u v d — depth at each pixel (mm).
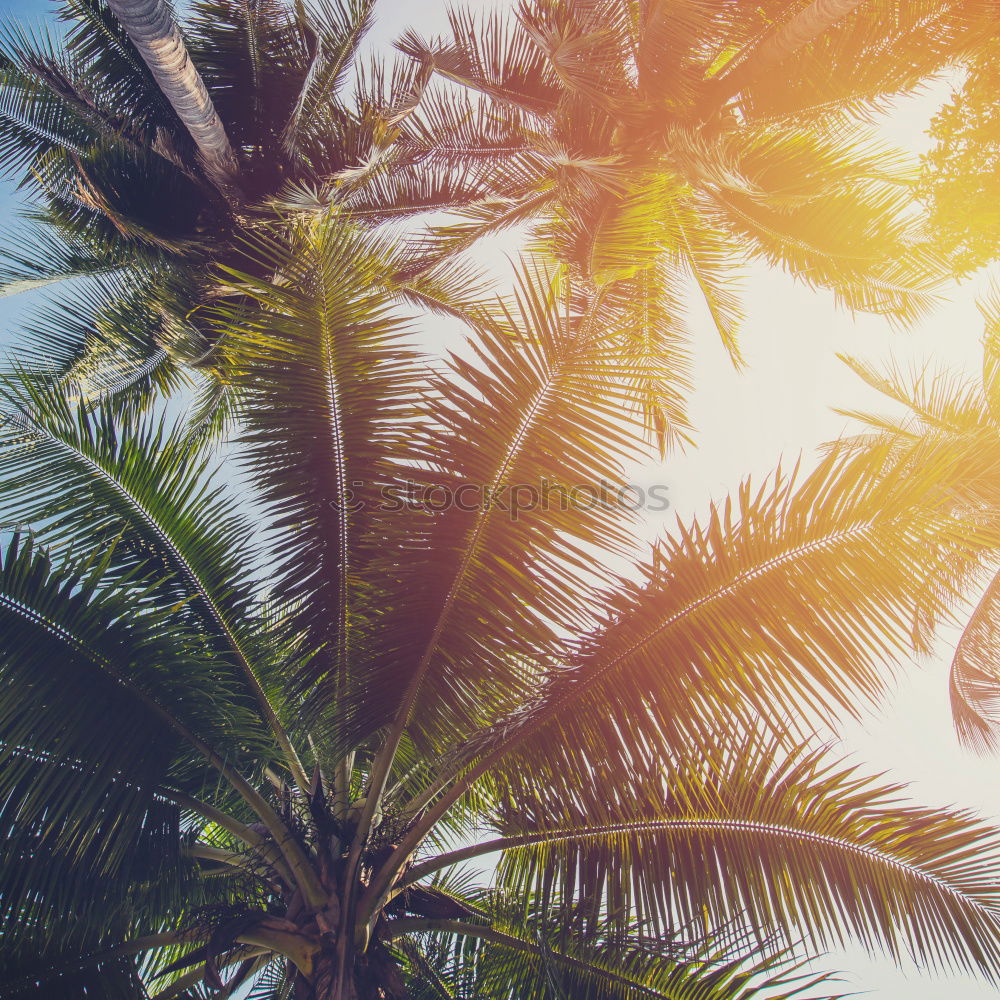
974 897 3830
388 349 4395
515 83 9477
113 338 9555
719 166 7844
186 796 4461
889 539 3689
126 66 9547
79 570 4301
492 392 4016
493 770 4586
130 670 4340
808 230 8844
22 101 9055
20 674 3990
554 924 4348
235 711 4680
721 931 4043
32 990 4023
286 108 9797
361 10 9758
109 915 4098
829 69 8180
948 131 7430
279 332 4367
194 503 4867
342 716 4539
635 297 9234
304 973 3934
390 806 4738
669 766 4125
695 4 7648
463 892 5949
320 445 4469
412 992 5211
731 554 3918
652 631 4113
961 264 7773
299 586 4633
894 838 4051
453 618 4301
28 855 3992
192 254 9000
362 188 9773
